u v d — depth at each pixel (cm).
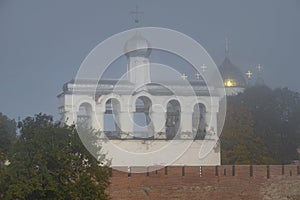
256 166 17288
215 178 16988
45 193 12256
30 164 12212
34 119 12781
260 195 17250
